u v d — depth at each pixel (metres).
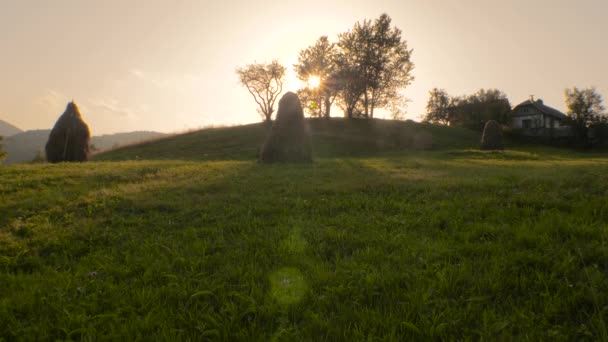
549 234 5.17
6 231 6.51
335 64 61.56
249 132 50.25
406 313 3.28
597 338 2.81
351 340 2.90
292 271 4.38
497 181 10.25
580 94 62.25
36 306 3.64
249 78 69.00
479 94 93.31
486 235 5.46
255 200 8.85
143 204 8.34
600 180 8.83
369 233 5.80
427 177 12.45
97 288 4.03
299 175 13.52
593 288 3.50
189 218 7.40
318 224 6.50
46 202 8.52
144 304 3.60
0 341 3.08
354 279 4.04
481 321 3.13
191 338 3.05
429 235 5.67
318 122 57.62
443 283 3.74
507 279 3.81
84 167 16.25
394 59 60.38
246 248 5.31
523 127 72.69
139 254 5.23
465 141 52.81
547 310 3.18
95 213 7.81
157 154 38.69
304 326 3.13
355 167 17.14
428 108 102.25
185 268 4.57
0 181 11.56
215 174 13.98
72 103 24.08
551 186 8.94
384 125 57.94
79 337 3.15
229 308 3.44
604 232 4.96
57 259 5.23
